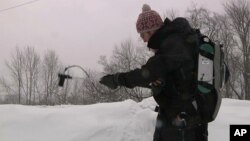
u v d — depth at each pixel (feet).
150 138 16.61
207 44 9.59
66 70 10.91
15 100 123.44
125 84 9.52
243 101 24.12
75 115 18.15
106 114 18.19
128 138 16.42
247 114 20.29
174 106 9.57
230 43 113.09
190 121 9.55
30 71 121.29
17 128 17.33
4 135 16.81
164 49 9.41
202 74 9.40
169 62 9.14
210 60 9.56
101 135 16.43
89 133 16.44
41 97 111.96
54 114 18.16
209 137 17.12
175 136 9.66
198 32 10.09
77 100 68.13
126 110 18.33
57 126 17.26
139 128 17.06
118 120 17.66
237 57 112.98
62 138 16.29
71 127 17.04
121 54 92.73
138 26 10.16
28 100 120.47
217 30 109.70
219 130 17.75
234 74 112.47
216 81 9.67
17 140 16.39
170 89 9.55
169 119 9.71
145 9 10.14
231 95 112.27
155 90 9.58
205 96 9.52
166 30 9.59
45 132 16.92
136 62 92.38
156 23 9.92
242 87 112.78
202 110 9.55
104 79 9.87
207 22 107.65
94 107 18.98
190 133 9.71
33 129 17.21
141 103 19.26
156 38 9.66
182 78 9.36
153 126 17.17
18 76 134.00
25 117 18.06
